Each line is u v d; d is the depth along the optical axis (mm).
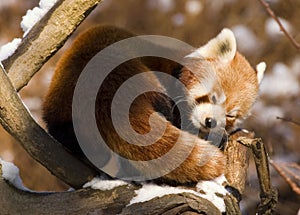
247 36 16422
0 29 15836
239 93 8055
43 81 13719
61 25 6480
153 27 17062
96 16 16797
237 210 6195
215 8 17172
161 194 6020
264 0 7551
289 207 12148
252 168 11109
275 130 13852
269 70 15930
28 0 16172
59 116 6531
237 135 7859
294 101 14758
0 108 5926
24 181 13930
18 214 6129
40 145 6129
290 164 7199
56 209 6121
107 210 6078
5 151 13906
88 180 6324
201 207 5938
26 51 6512
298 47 7371
